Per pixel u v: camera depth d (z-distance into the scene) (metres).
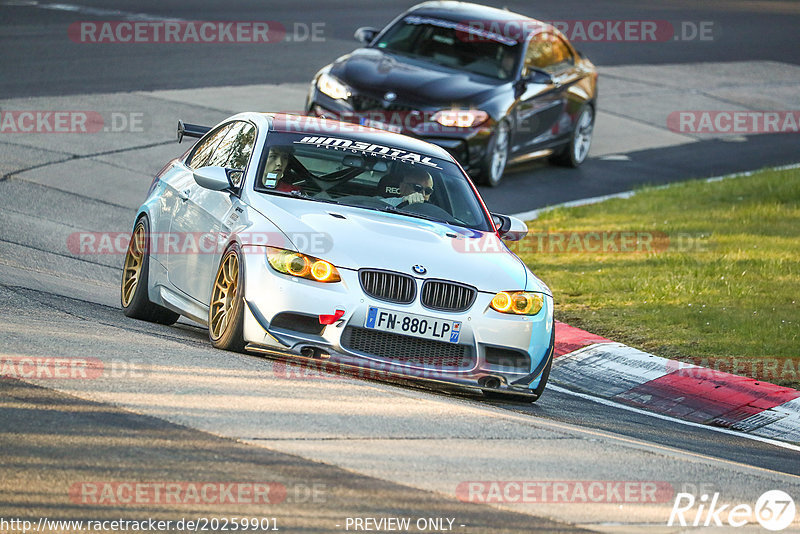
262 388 22.41
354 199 28.69
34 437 17.95
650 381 33.34
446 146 54.81
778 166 69.56
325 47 86.69
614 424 27.84
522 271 28.02
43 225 42.62
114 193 48.97
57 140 54.88
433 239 27.41
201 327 33.88
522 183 60.38
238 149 30.53
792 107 89.06
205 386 21.92
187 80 70.38
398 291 25.61
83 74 68.12
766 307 39.56
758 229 51.38
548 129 61.84
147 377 22.00
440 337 25.67
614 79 90.88
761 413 31.48
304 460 18.56
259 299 25.30
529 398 27.72
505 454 20.53
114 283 37.47
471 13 62.00
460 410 23.44
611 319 38.72
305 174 28.97
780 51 112.56
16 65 68.12
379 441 20.09
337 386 23.64
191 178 31.39
